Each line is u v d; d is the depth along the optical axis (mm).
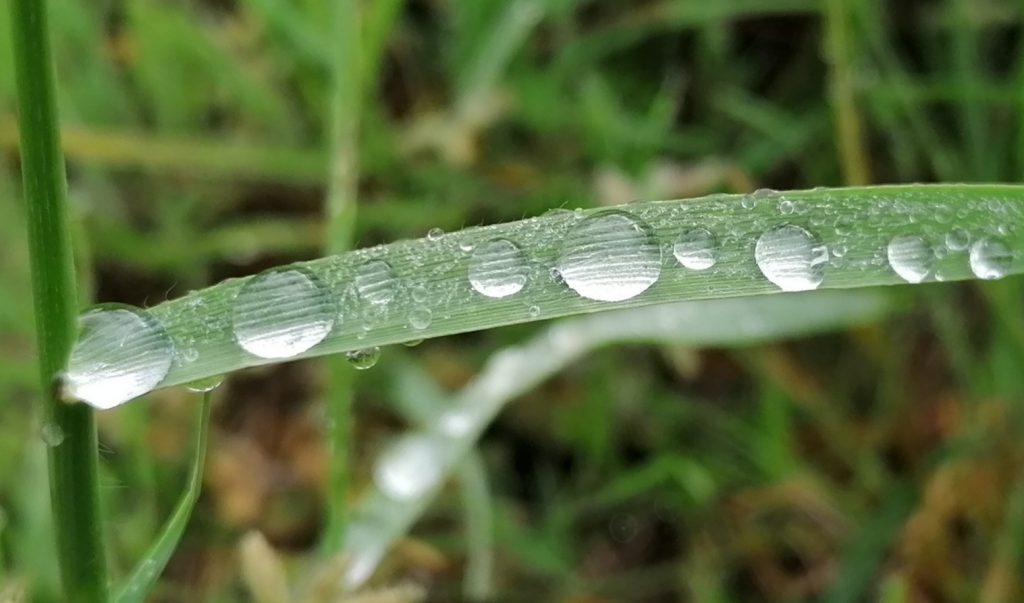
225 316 110
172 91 177
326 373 152
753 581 156
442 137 172
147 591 111
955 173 167
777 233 112
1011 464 152
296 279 111
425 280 111
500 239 112
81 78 176
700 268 112
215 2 188
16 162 167
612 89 185
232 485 155
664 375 165
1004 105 166
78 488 106
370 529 136
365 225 168
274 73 180
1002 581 146
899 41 182
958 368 159
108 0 182
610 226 112
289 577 145
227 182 177
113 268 171
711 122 183
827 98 174
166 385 108
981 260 113
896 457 160
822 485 156
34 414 150
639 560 157
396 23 188
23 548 140
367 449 158
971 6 168
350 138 141
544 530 156
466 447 142
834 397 163
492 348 163
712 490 154
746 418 161
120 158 166
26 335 159
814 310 151
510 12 175
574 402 159
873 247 113
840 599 149
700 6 177
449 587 149
